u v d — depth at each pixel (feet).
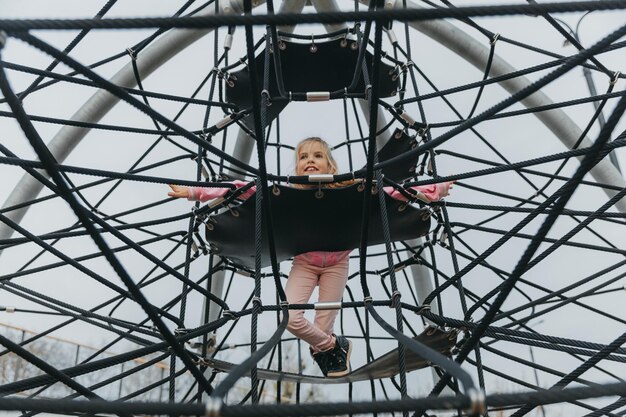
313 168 20.77
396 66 23.04
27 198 26.04
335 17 7.09
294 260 19.21
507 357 22.09
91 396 12.15
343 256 19.08
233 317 17.37
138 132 18.76
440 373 21.61
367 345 27.35
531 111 19.22
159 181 14.65
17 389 13.35
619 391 6.75
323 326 18.39
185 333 17.89
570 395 6.84
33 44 7.50
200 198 18.38
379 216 17.04
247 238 18.25
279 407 6.76
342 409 6.67
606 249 22.15
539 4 7.12
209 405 5.82
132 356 15.92
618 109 7.10
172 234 23.72
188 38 26.91
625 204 26.13
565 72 8.47
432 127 21.57
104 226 15.10
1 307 24.40
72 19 6.91
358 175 15.16
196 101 20.08
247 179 29.96
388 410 6.57
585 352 17.20
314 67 23.39
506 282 9.36
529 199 25.67
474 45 27.30
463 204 20.93
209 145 12.98
